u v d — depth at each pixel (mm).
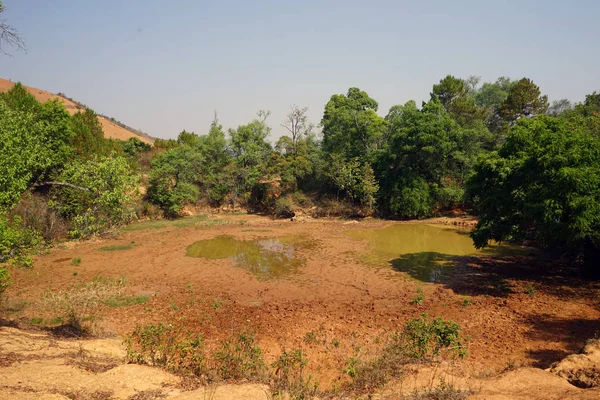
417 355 9703
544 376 8039
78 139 29766
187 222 36219
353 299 16438
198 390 7609
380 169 40406
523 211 16844
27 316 13586
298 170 42531
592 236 16172
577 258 20250
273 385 8133
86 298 15828
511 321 13477
